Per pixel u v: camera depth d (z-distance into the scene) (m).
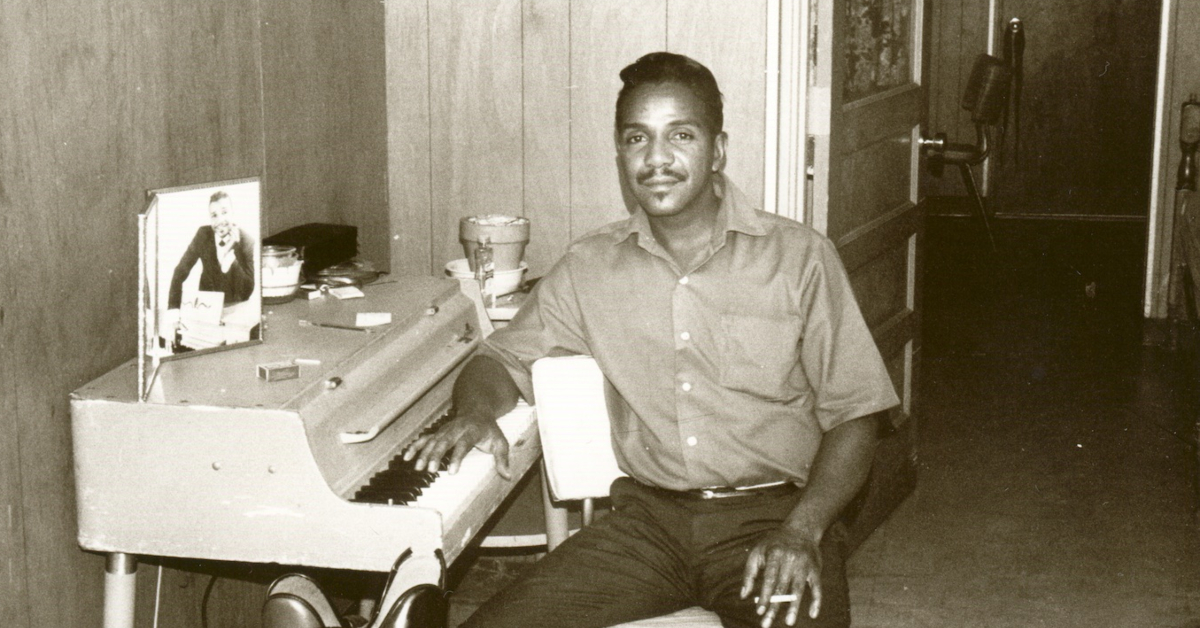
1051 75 8.95
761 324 2.20
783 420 2.23
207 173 2.57
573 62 3.33
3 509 2.06
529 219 3.44
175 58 2.45
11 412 2.06
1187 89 6.00
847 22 3.36
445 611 1.88
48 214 2.12
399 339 2.42
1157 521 3.89
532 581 2.12
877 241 3.59
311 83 3.00
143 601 2.42
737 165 3.24
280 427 1.96
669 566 2.16
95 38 2.21
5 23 2.00
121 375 2.14
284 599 1.86
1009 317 6.51
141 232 2.00
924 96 3.93
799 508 2.08
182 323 2.19
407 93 3.44
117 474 2.02
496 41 3.37
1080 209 9.14
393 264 3.55
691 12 3.21
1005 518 3.92
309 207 3.02
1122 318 6.45
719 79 3.22
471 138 3.43
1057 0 8.84
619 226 2.34
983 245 8.29
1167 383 5.33
